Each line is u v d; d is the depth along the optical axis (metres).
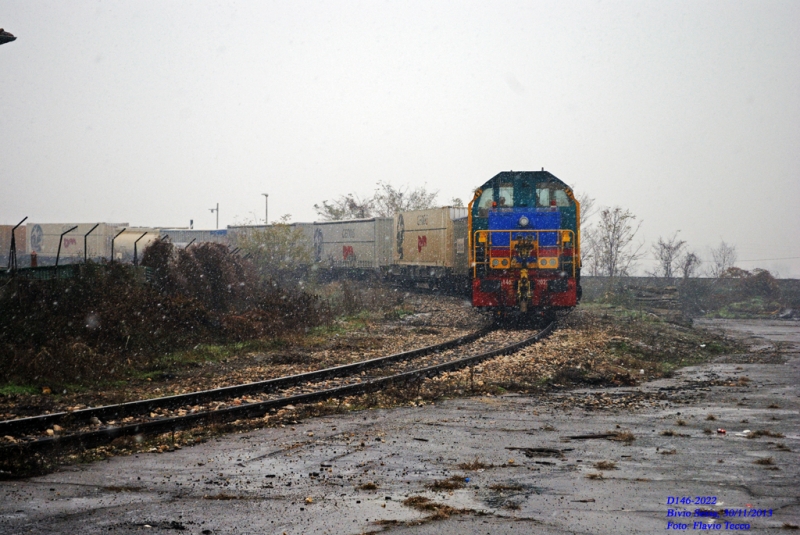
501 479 7.22
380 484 7.08
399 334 23.69
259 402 11.27
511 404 12.06
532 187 23.92
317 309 26.44
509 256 22.94
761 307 47.09
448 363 15.60
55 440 8.50
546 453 8.47
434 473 7.51
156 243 23.61
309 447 8.80
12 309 16.33
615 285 46.09
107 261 21.22
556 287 23.06
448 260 35.16
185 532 5.63
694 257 57.50
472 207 23.86
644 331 25.41
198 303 20.86
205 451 8.64
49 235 63.56
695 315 45.56
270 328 21.50
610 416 10.92
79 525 5.78
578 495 6.62
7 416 10.96
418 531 5.63
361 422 10.47
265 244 44.56
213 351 18.47
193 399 11.85
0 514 6.06
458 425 10.19
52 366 14.26
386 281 46.25
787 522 5.81
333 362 17.59
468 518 5.95
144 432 9.52
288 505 6.36
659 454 8.32
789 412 11.21
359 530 5.67
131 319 17.88
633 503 6.35
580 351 18.41
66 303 17.56
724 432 9.54
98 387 13.98
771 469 7.57
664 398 12.80
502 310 23.98
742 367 18.39
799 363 19.36
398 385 13.33
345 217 68.75
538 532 5.59
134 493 6.76
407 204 68.06
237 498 6.58
